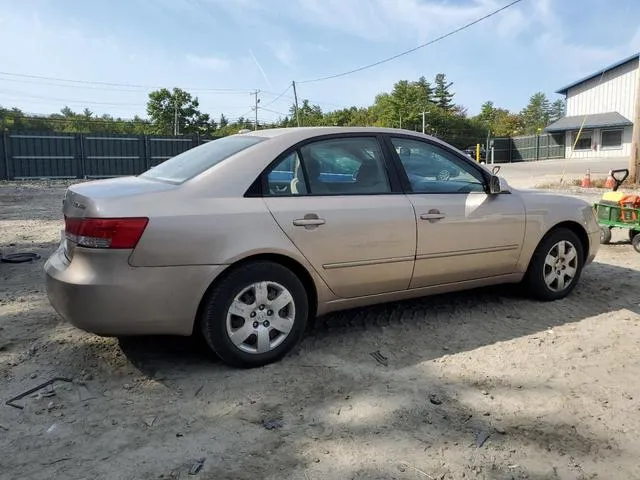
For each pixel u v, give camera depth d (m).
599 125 39.22
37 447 2.68
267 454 2.65
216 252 3.32
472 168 4.54
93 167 26.06
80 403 3.11
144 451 2.66
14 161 24.25
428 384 3.36
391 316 4.54
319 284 3.74
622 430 2.87
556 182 19.55
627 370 3.57
